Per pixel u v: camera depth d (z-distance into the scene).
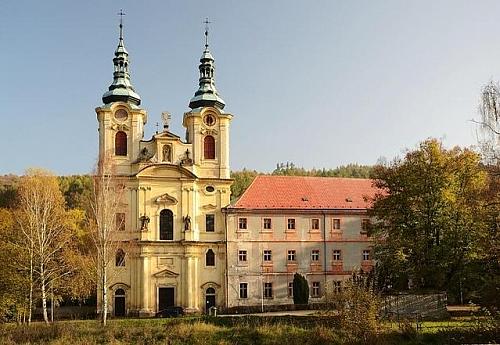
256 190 95.31
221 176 93.62
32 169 95.94
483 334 47.78
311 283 92.25
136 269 88.69
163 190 90.81
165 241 89.56
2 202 120.38
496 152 54.66
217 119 94.62
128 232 89.50
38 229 74.44
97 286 81.81
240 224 92.00
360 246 94.56
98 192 78.81
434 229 68.50
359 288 53.25
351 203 96.25
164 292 89.19
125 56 96.19
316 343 52.44
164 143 92.00
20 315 73.19
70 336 56.62
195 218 91.25
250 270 91.00
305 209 93.56
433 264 66.75
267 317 60.91
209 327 57.69
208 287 90.44
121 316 87.12
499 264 55.38
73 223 93.12
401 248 68.25
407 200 69.75
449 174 68.81
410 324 52.81
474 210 63.69
